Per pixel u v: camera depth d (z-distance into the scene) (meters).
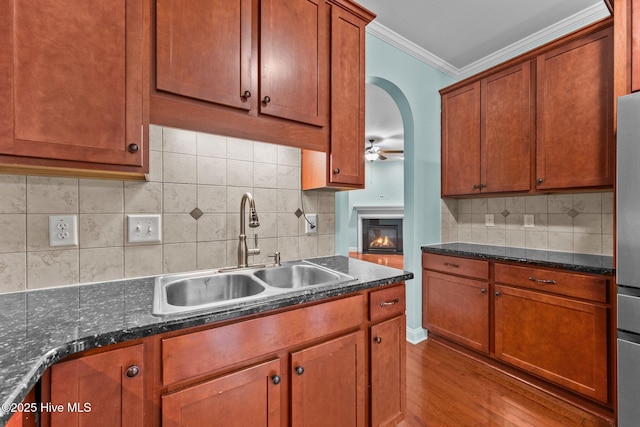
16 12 0.80
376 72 2.30
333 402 1.17
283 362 1.04
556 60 1.91
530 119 2.05
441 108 2.71
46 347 0.67
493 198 2.61
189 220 1.43
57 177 1.15
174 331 0.84
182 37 1.07
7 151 0.79
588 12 2.03
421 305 2.60
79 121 0.88
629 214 1.28
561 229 2.19
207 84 1.12
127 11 0.96
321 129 1.48
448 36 2.34
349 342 1.21
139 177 1.21
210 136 1.48
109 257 1.25
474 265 2.17
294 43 1.36
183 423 0.84
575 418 1.60
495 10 2.04
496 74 2.25
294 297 1.04
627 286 1.29
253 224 1.43
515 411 1.66
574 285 1.66
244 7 1.21
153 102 1.03
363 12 1.60
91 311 0.90
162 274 1.36
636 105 1.26
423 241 2.61
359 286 1.23
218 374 0.91
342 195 2.47
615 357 1.52
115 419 0.76
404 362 1.42
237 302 0.98
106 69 0.92
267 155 1.67
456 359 2.24
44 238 1.13
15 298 1.02
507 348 1.98
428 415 1.62
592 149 1.74
